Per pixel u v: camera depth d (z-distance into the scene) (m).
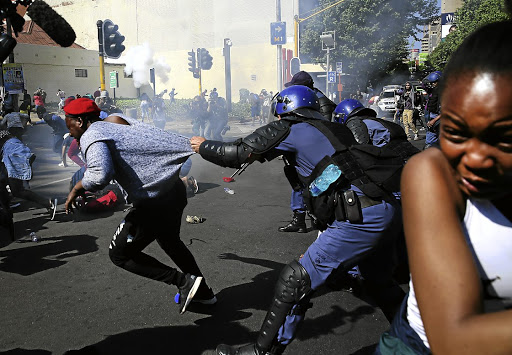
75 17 46.94
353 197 2.10
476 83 0.65
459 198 0.75
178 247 2.97
